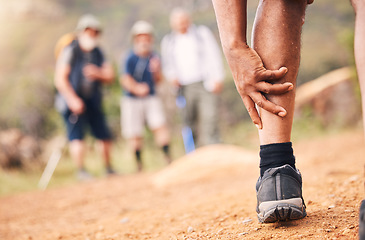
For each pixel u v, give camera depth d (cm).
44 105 920
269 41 150
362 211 114
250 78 149
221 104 1270
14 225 321
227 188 352
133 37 672
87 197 437
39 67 2681
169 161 684
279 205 152
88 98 616
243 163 480
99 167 794
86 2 3400
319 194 224
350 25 2011
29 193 512
